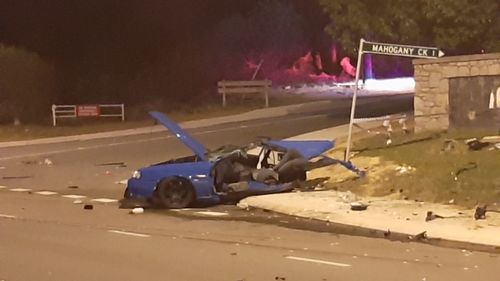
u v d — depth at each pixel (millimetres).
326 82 56812
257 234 12906
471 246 11562
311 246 11758
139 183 16312
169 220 14539
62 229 13523
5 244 12117
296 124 31438
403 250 11359
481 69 19641
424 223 13109
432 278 9477
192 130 32344
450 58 19984
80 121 39500
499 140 17891
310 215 14445
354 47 27891
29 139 33750
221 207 16094
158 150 26906
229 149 16984
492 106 19562
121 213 15469
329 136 23562
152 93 48000
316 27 63906
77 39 50969
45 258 11000
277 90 49000
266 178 16547
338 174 17984
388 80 56719
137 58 52812
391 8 25969
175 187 16141
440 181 15805
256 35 58969
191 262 10617
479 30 24500
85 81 45844
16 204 16891
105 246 11883
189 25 56312
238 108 40188
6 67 39000
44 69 40875
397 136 20672
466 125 19906
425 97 20406
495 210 13859
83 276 9836
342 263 10438
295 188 17000
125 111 41500
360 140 21016
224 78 54875
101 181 20766
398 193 15867
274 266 10273
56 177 21812
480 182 15328
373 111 33219
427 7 24453
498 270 9906
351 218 13883
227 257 10938
